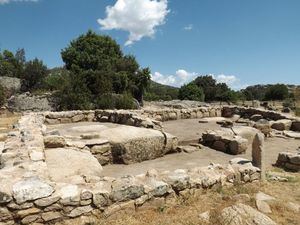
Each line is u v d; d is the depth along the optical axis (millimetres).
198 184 5504
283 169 7855
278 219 4820
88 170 6457
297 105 28250
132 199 4703
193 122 14836
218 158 8688
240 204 5094
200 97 38156
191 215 4809
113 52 34906
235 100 40188
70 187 4426
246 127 11914
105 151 8125
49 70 35156
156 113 15195
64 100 22062
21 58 42062
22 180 4336
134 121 11828
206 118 15945
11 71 35969
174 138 9102
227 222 4582
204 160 8445
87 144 7879
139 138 8336
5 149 6371
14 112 22344
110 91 24844
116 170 7648
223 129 11586
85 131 10438
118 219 4516
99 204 4410
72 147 7668
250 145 10656
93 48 32844
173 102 28625
